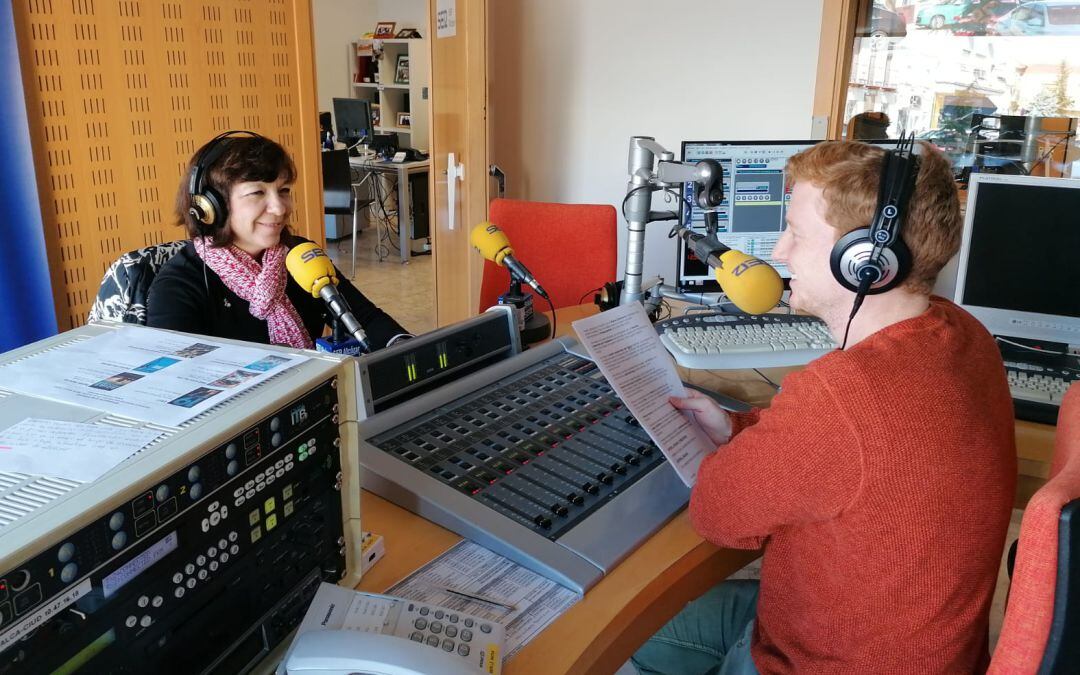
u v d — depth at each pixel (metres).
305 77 2.38
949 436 0.80
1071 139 2.93
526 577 0.90
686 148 2.11
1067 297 1.59
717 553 1.00
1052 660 0.69
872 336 0.88
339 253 6.21
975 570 0.84
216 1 2.11
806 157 0.98
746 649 1.05
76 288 1.97
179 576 0.65
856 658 0.89
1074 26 2.82
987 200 1.60
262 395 0.74
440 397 1.22
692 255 2.14
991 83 3.00
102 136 1.95
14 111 1.75
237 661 0.73
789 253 1.00
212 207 1.66
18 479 0.58
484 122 3.33
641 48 3.57
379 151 6.34
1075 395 1.01
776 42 3.23
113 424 0.68
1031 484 1.40
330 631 0.71
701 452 1.14
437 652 0.69
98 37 1.89
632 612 0.86
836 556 0.87
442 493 0.99
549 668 0.77
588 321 1.20
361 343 1.23
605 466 1.09
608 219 2.38
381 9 8.98
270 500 0.74
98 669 0.58
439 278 4.11
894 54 3.12
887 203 0.87
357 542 0.88
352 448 0.85
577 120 3.85
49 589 0.53
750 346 1.68
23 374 0.79
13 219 1.80
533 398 1.27
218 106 2.17
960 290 1.66
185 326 1.66
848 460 0.82
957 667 0.88
